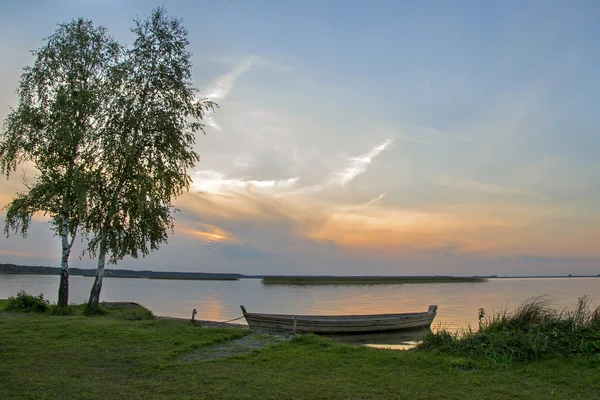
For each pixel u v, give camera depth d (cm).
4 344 1036
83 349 1016
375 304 4228
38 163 1991
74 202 1972
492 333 1066
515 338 1012
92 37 2106
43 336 1159
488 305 3916
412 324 2141
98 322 1480
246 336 1292
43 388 700
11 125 1970
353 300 4875
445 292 7106
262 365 916
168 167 2111
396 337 1959
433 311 2306
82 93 1975
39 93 2016
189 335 1241
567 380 793
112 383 748
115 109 2050
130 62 2098
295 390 721
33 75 2014
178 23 2214
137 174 2036
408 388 748
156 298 5012
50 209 2019
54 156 1973
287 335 1329
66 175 1988
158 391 704
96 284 2039
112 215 2061
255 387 734
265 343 1187
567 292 6644
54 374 791
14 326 1313
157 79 2125
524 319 1139
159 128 2086
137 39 2144
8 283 7188
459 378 817
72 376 786
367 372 859
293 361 951
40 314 1844
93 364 888
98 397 664
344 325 1936
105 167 2017
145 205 2005
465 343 1040
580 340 1009
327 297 5509
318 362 942
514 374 847
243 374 825
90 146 2011
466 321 2503
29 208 2003
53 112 1970
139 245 2167
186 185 2191
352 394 707
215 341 1183
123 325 1399
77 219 2039
